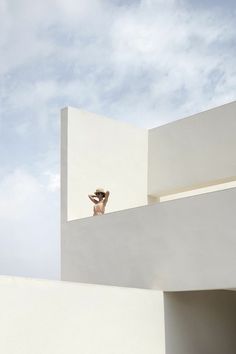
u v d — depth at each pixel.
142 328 11.01
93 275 13.02
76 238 13.52
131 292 10.96
